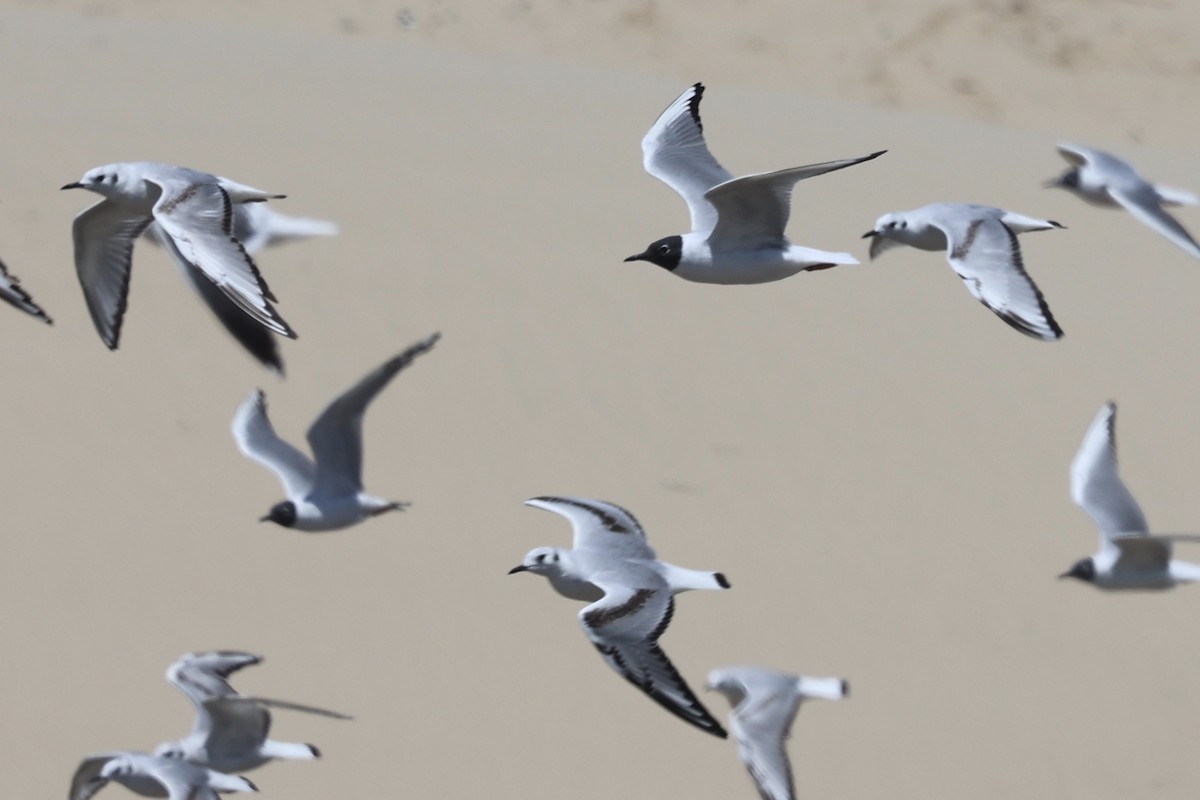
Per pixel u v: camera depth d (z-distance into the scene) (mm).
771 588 18375
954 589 18844
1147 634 18766
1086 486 14758
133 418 19094
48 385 19297
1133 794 17031
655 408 20609
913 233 13539
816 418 20891
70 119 23984
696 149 14031
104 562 17281
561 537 18531
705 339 21781
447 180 24016
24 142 23219
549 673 17000
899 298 23312
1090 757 17250
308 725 16062
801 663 17547
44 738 15477
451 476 19094
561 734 16406
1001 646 18266
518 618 17516
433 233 22750
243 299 11375
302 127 24812
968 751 17109
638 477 19562
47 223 21734
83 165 22953
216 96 25359
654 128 14141
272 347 14562
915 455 20609
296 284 21422
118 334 13461
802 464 20172
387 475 18922
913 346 22391
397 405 19953
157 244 14273
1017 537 19656
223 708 13445
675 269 13266
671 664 11594
